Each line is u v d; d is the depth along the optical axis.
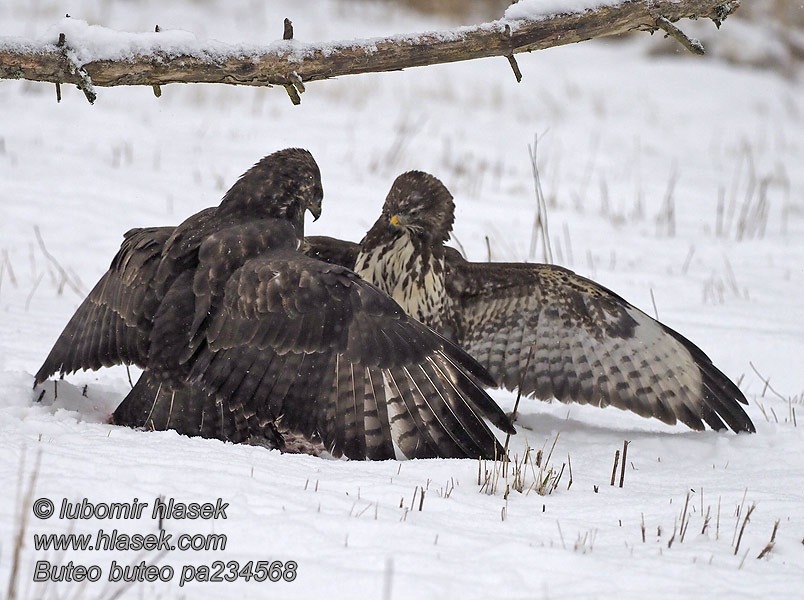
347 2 51.53
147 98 33.19
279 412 8.92
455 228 22.20
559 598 6.16
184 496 7.16
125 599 5.79
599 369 11.93
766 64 46.25
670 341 11.48
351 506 7.44
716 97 42.00
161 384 9.25
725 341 15.60
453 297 12.08
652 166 31.38
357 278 9.09
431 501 7.84
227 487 7.44
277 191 10.06
